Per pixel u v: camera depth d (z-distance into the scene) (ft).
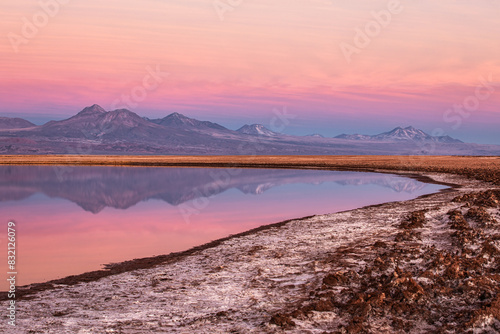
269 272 35.65
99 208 83.30
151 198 98.12
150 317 26.50
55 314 27.14
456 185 116.16
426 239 45.42
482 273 32.07
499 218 53.78
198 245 48.62
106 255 44.96
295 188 115.85
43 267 40.11
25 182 140.36
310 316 25.79
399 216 61.21
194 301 29.37
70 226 63.67
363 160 302.45
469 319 24.36
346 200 88.94
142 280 34.78
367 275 32.81
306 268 36.32
